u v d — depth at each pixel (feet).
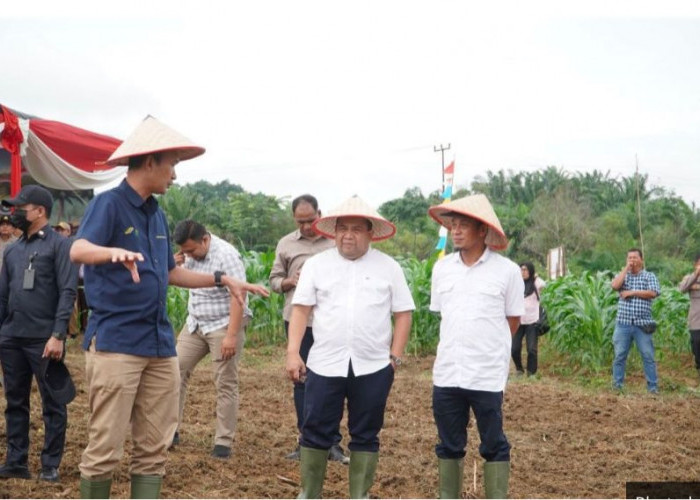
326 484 17.74
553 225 165.48
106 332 12.56
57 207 41.04
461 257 15.53
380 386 14.90
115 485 16.69
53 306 16.72
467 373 14.83
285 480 18.01
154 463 13.37
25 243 16.98
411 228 204.13
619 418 27.48
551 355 44.91
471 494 17.69
